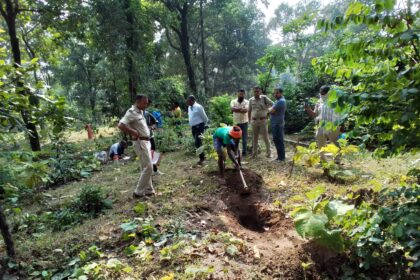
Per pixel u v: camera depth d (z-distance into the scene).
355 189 5.13
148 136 6.02
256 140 8.71
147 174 6.03
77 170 8.91
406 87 2.29
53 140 9.83
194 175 7.23
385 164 6.70
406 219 2.69
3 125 3.63
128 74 13.74
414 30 2.22
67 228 5.13
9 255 4.04
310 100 11.70
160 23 17.45
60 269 3.89
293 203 5.20
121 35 13.12
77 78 28.91
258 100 8.42
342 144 4.54
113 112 14.99
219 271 3.50
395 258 3.13
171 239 4.32
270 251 3.90
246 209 5.58
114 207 5.77
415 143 2.59
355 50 2.56
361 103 2.57
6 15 11.34
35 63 3.72
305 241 3.99
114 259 3.79
